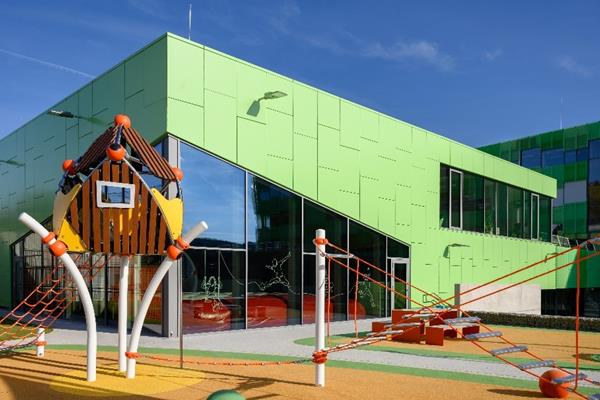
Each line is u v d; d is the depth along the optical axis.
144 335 15.63
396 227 22.77
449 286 25.72
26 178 25.05
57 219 8.81
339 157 20.33
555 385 8.12
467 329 15.81
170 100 15.21
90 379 9.14
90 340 9.18
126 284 9.98
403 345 14.07
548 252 35.06
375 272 21.80
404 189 23.33
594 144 46.84
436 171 25.36
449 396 8.18
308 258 19.06
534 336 16.20
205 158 16.08
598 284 39.06
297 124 18.78
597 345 14.16
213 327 16.11
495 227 30.23
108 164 8.67
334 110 20.23
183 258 15.47
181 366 10.39
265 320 17.48
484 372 10.15
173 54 15.37
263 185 17.69
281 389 8.56
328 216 19.88
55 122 22.20
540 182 35.09
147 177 15.20
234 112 16.81
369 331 17.17
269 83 17.91
